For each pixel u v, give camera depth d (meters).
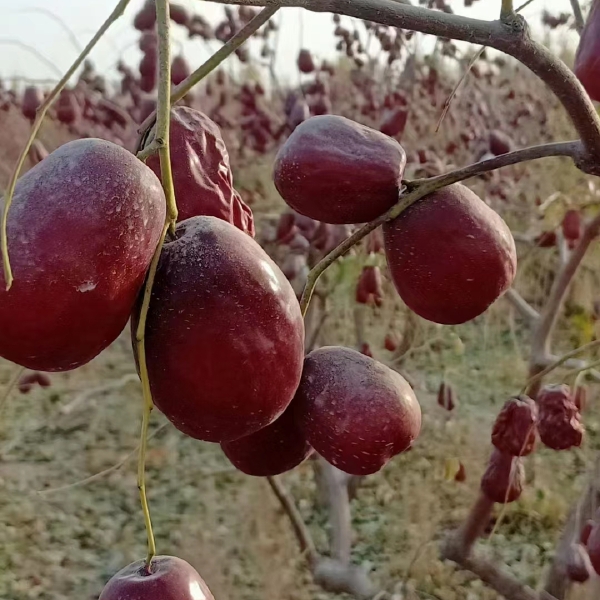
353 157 1.04
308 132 1.07
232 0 0.76
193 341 0.74
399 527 3.88
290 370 0.78
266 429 1.00
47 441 5.36
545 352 2.37
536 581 3.74
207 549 3.90
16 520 4.71
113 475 5.03
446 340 4.71
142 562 0.88
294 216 3.10
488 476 2.21
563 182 4.36
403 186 1.08
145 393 0.72
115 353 5.83
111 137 3.95
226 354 0.74
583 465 4.37
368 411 0.95
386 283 3.90
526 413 2.10
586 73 1.19
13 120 4.21
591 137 0.93
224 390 0.75
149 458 5.17
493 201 4.27
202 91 4.45
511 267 1.06
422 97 4.73
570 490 4.19
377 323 4.21
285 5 0.79
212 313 0.75
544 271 4.28
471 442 4.26
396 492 4.10
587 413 4.50
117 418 5.52
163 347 0.75
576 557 2.32
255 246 0.80
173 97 0.81
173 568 0.86
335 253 1.02
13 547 4.53
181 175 0.92
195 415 0.77
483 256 1.02
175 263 0.76
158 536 4.39
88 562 4.41
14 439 5.09
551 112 4.75
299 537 2.85
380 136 1.07
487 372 4.89
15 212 0.69
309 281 1.03
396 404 0.96
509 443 2.12
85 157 0.71
